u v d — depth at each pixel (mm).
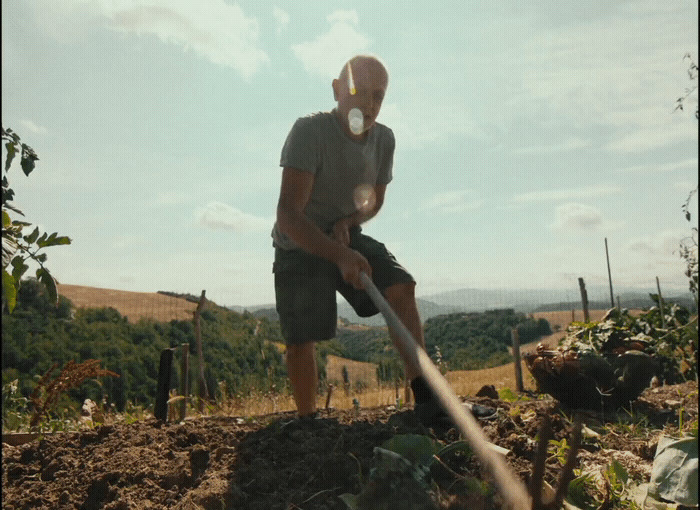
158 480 2717
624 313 7602
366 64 3344
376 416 3525
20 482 2990
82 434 3402
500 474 1819
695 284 7512
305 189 3346
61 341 27625
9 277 2842
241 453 2832
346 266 3020
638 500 2428
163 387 3932
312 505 2398
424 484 2400
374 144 3615
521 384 7730
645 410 4348
